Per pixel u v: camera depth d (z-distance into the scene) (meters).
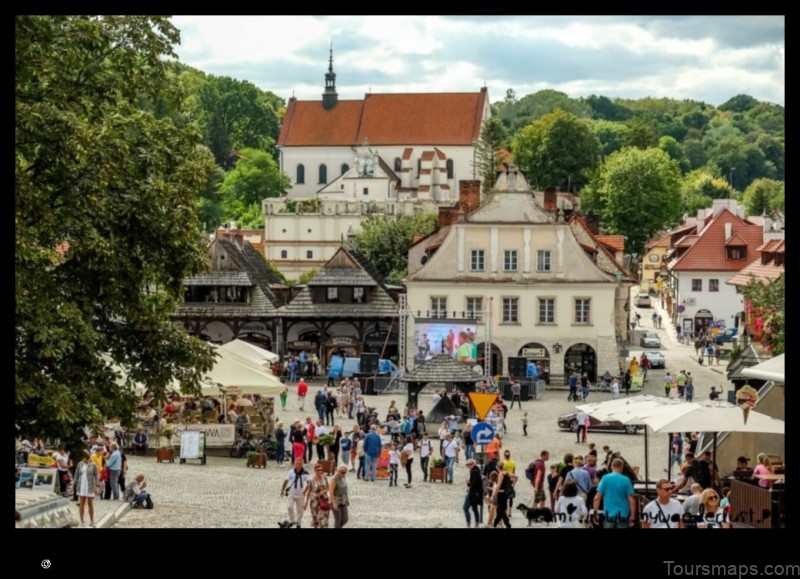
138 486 48.81
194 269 45.59
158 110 154.12
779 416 45.50
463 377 82.62
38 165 42.25
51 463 47.88
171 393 50.66
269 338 119.06
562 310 114.06
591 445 43.69
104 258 42.28
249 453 63.50
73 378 41.75
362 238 166.00
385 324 117.81
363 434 67.12
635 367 108.38
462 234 114.88
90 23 43.56
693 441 52.31
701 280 156.50
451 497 55.09
